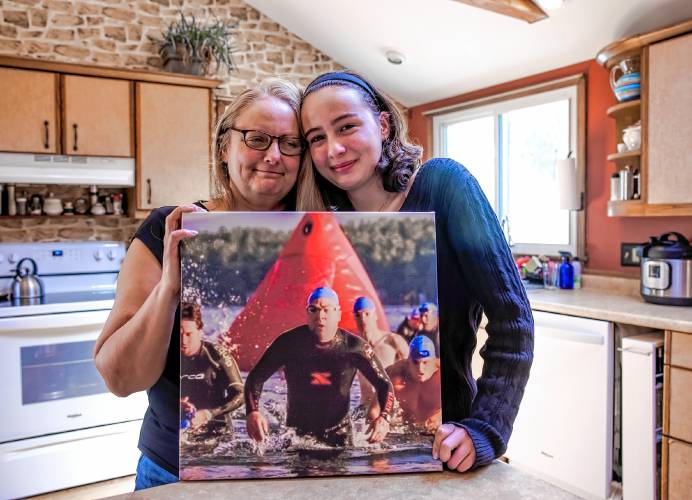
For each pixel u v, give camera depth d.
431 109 4.20
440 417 0.72
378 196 0.94
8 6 3.17
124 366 0.80
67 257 3.30
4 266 3.11
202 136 3.46
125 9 3.51
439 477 0.70
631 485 2.21
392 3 3.12
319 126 0.85
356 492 0.66
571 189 3.04
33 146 2.95
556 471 2.51
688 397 2.01
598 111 3.04
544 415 2.55
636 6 2.49
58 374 2.71
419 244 0.74
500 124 3.70
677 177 2.35
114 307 0.87
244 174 0.94
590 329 2.38
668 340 2.08
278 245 0.73
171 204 3.38
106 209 3.43
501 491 0.66
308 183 0.97
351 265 0.73
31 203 3.25
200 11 3.75
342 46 3.92
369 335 0.72
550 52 3.08
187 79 3.38
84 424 2.75
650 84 2.43
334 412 0.71
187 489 0.68
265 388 0.71
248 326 0.71
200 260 0.72
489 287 0.79
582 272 3.10
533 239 3.58
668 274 2.37
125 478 2.84
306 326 0.72
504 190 3.73
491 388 0.76
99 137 3.14
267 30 3.98
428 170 0.91
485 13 2.91
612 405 2.34
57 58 3.31
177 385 0.96
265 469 0.70
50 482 2.65
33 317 2.66
